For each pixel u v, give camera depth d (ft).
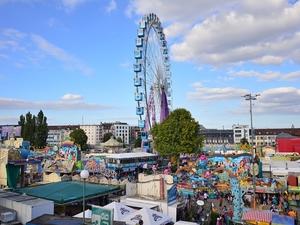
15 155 135.33
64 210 100.27
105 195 113.60
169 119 277.03
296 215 108.17
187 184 142.41
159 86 270.67
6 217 74.54
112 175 184.65
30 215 74.79
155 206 98.63
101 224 58.95
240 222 96.27
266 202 134.41
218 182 151.84
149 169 236.63
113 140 372.99
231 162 169.78
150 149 280.31
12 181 130.62
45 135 405.18
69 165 189.98
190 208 111.14
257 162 160.76
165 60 290.56
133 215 82.28
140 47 236.22
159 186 108.27
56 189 110.73
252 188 137.59
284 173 165.68
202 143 290.56
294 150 307.78
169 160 278.26
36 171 160.97
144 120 240.94
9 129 201.77
